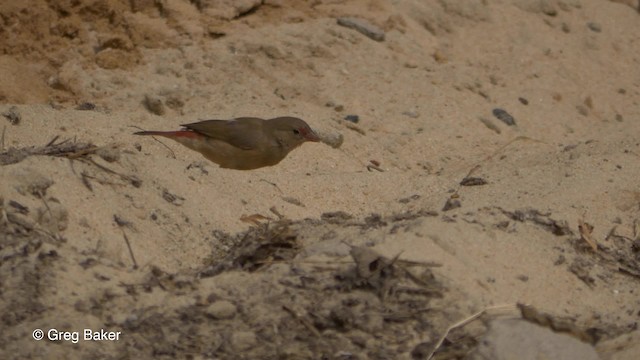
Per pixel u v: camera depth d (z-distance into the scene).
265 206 20.45
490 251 17.67
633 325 17.00
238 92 27.47
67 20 28.22
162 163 20.45
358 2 32.06
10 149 20.23
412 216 19.47
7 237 16.80
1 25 27.58
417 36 31.66
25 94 26.50
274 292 16.38
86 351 15.36
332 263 16.91
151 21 29.02
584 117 30.61
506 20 33.84
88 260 16.84
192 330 15.78
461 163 26.16
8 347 15.26
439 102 28.80
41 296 15.98
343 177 22.70
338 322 15.88
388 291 16.39
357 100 28.08
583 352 15.85
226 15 29.67
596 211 20.08
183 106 26.89
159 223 18.61
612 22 36.09
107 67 27.59
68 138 22.42
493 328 15.97
